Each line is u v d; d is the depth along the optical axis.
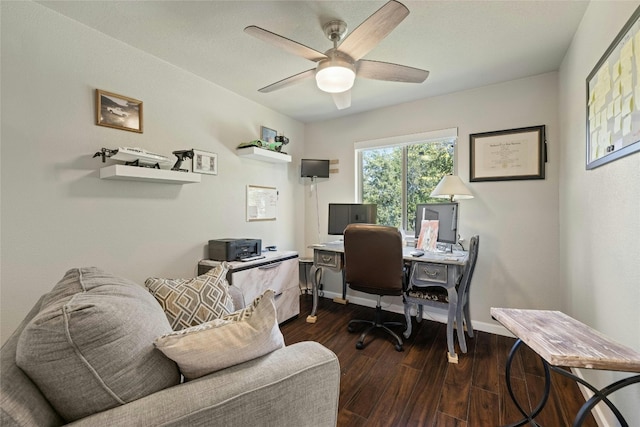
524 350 2.29
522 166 2.53
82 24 1.82
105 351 0.69
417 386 1.82
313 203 3.85
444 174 3.05
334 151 3.67
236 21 1.79
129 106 2.07
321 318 3.00
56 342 0.64
